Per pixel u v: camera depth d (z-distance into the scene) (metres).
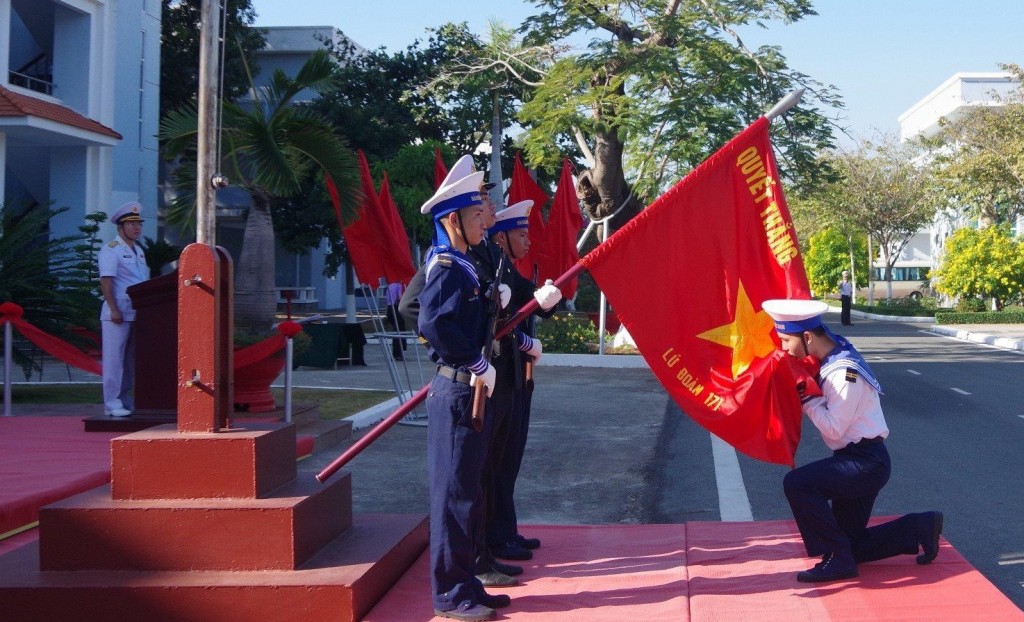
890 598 4.86
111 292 9.48
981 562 6.16
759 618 4.65
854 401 5.09
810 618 4.63
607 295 5.48
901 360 21.62
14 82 22.91
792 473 5.26
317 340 19.02
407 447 10.44
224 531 4.74
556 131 20.25
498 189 21.91
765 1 19.62
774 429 5.43
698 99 19.55
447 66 24.45
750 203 5.54
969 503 7.80
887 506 7.71
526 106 21.11
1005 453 10.02
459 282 4.70
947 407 13.64
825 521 5.15
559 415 12.94
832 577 5.14
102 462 7.52
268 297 14.43
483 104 25.03
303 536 4.86
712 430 5.49
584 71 19.98
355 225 11.41
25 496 6.27
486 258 5.34
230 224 41.06
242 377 10.25
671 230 5.52
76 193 21.84
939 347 26.06
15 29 23.06
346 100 31.69
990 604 4.73
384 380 16.64
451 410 4.78
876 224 49.84
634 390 15.71
